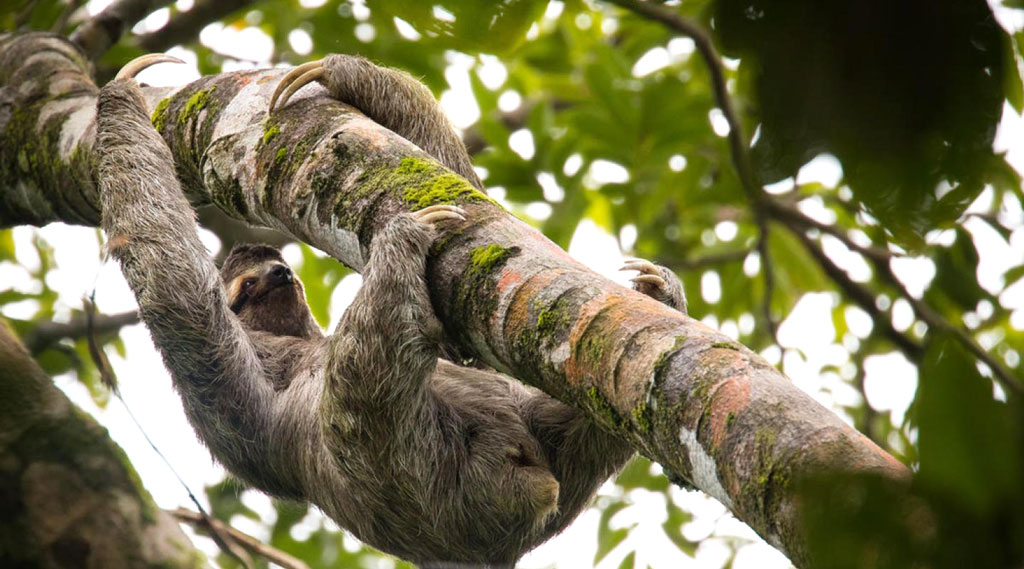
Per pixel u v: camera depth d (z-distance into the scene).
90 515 7.64
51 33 14.70
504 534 10.73
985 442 2.71
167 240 11.18
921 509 2.76
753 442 5.45
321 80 10.43
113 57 16.77
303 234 9.24
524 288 7.34
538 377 7.07
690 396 5.95
